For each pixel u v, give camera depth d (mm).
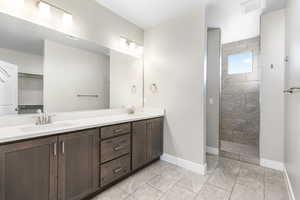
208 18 2430
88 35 1986
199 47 2152
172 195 1634
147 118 2248
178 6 2121
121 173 1868
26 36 1532
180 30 2348
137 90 2742
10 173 1037
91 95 2127
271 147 2246
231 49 3527
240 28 2799
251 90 3285
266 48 2271
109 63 2326
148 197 1598
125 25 2492
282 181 1901
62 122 1688
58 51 1775
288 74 1792
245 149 3014
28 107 1570
